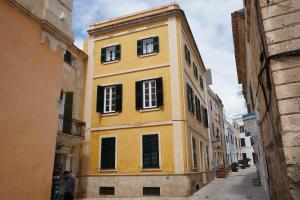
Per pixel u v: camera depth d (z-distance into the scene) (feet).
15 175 15.29
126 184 47.85
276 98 14.74
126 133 50.70
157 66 51.85
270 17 15.96
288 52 14.88
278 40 15.40
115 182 48.75
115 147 50.72
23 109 16.31
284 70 14.84
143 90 51.90
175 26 52.60
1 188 14.37
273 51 15.35
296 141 13.75
